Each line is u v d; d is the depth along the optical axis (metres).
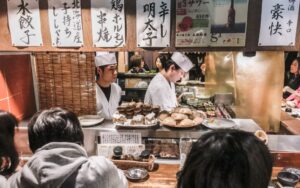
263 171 0.67
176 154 2.16
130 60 5.35
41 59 2.38
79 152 1.25
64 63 2.38
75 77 2.42
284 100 4.49
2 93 2.19
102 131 2.16
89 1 1.85
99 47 1.92
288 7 1.73
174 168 2.04
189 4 1.79
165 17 1.83
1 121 1.29
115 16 1.86
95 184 1.17
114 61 3.15
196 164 0.69
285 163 2.05
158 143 2.16
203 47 1.85
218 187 0.65
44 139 1.23
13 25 1.94
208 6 1.78
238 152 0.67
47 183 1.09
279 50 1.81
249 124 2.32
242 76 3.24
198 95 3.81
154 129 2.15
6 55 2.22
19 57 2.39
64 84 2.44
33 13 1.91
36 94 2.63
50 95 2.48
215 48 1.84
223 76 3.51
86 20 1.89
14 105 2.34
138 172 1.93
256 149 0.68
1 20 1.95
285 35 1.77
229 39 1.82
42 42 1.96
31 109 2.58
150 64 5.74
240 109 3.32
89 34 1.91
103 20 1.87
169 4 1.80
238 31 1.80
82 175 1.16
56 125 1.23
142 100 4.73
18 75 2.38
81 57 2.38
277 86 3.16
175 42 1.86
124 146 2.15
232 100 3.34
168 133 2.12
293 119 3.24
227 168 0.65
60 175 1.11
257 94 3.23
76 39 1.92
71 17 1.89
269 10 1.74
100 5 1.85
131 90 5.08
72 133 1.26
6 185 1.19
